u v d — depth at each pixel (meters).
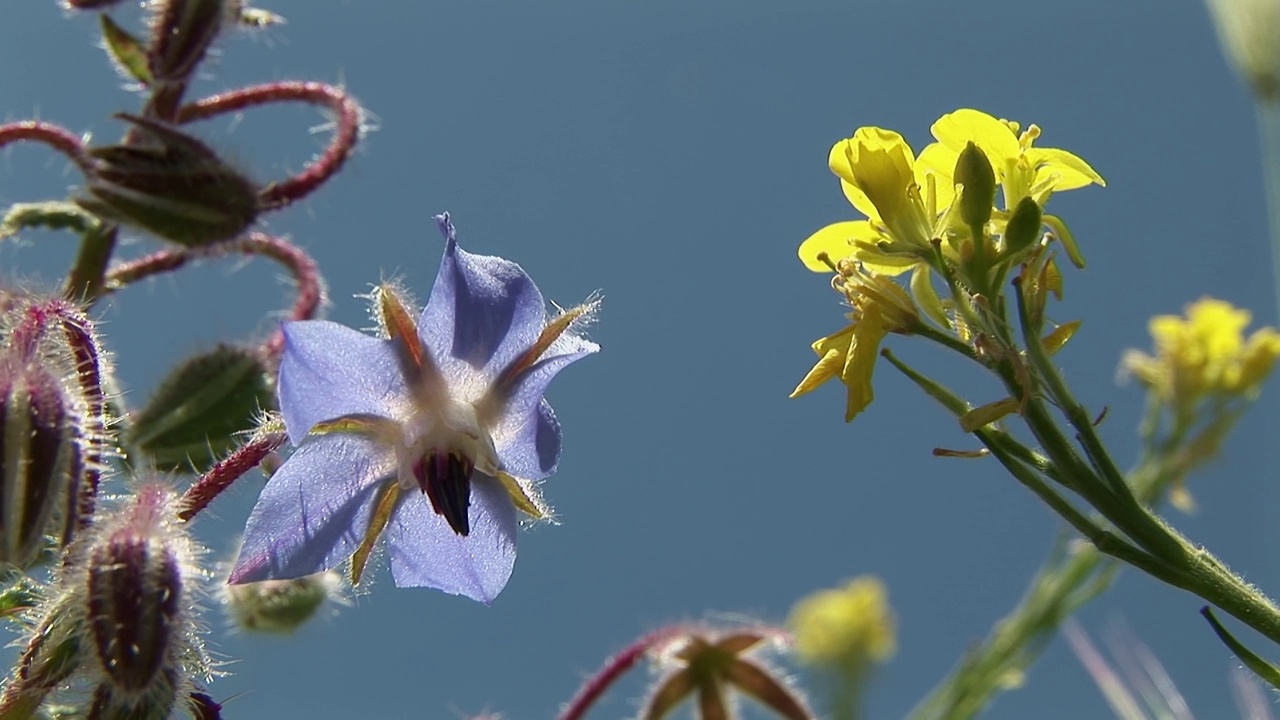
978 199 0.29
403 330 0.29
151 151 0.30
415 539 0.29
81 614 0.28
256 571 0.29
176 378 0.31
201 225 0.31
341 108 0.32
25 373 0.28
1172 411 0.39
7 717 0.28
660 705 0.32
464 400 0.29
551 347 0.29
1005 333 0.29
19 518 0.28
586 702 0.32
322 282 0.32
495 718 0.34
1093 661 0.34
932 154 0.29
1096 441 0.28
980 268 0.29
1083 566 0.38
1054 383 0.28
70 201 0.31
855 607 0.43
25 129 0.31
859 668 0.42
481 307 0.29
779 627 0.32
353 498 0.29
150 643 0.28
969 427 0.28
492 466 0.29
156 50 0.31
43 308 0.29
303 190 0.31
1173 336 0.39
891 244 0.29
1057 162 0.29
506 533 0.29
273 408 0.31
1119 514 0.28
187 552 0.28
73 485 0.28
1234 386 0.39
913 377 0.29
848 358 0.29
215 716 0.28
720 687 0.32
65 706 0.28
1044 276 0.29
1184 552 0.28
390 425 0.29
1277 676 0.28
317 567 0.29
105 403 0.29
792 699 0.32
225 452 0.31
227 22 0.32
